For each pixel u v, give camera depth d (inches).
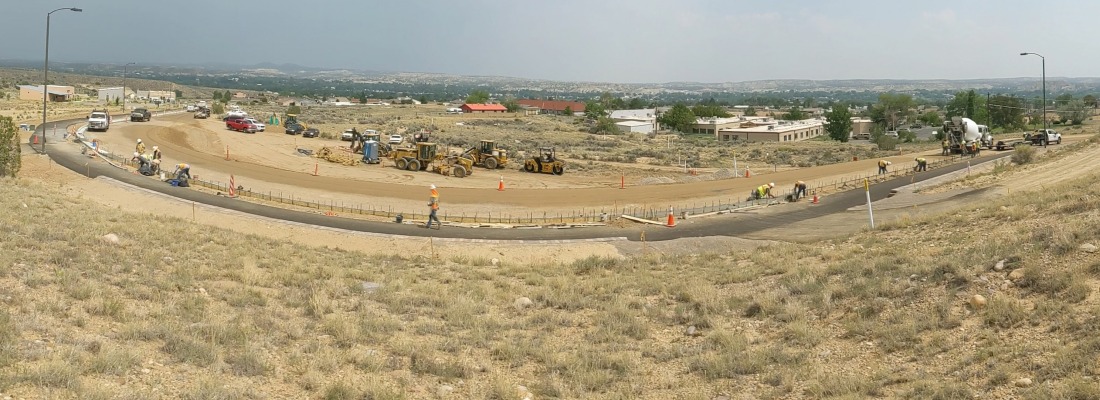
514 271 973.8
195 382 447.2
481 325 671.8
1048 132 2834.6
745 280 832.9
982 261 671.1
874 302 634.2
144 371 453.7
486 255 1143.0
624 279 885.8
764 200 1680.6
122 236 928.3
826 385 483.2
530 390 506.9
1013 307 546.3
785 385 495.8
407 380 507.5
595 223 1425.9
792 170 2402.8
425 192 1796.3
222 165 2079.2
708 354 573.0
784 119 7564.0
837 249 961.5
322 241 1205.1
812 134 5974.4
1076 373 423.5
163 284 693.3
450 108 7465.6
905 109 6688.0
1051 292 557.6
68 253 750.5
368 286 814.5
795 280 770.8
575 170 2564.0
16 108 4232.3
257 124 3206.2
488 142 2409.0
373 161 2341.3
